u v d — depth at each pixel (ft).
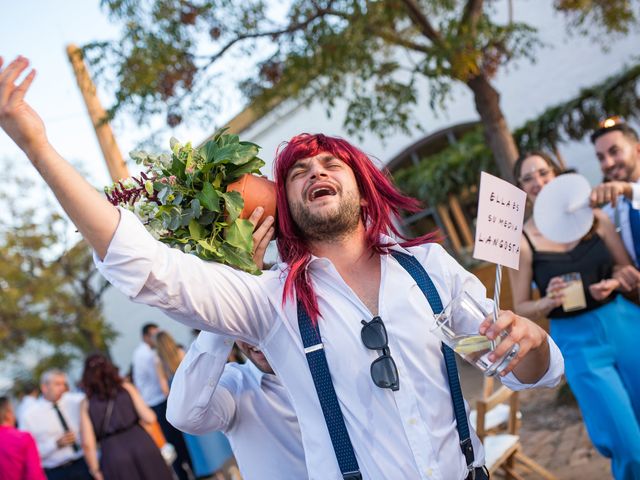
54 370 20.72
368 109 23.98
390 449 5.60
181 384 6.82
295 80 24.17
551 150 31.22
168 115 23.12
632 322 10.68
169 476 18.78
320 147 6.59
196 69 22.95
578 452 15.57
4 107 4.87
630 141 12.45
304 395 5.91
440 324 5.58
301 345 5.91
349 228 6.35
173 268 5.55
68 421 20.61
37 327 48.83
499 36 23.79
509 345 5.53
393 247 6.41
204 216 6.32
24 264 48.34
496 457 12.13
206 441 20.76
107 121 22.80
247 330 6.09
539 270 11.47
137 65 22.18
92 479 20.48
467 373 26.81
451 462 5.72
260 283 6.15
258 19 23.12
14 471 15.80
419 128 24.09
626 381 10.60
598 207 11.54
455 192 35.86
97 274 52.65
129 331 59.62
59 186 5.08
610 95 29.01
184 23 22.44
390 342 5.82
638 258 11.27
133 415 18.66
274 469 7.22
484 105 23.31
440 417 5.80
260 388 7.32
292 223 6.53
